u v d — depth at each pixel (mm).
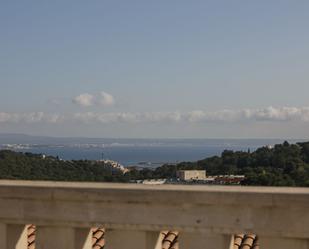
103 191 4746
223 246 4543
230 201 4445
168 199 4586
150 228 4668
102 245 6328
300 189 4594
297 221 4332
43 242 4938
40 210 4906
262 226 4418
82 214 4820
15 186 4938
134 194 4684
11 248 5039
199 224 4551
